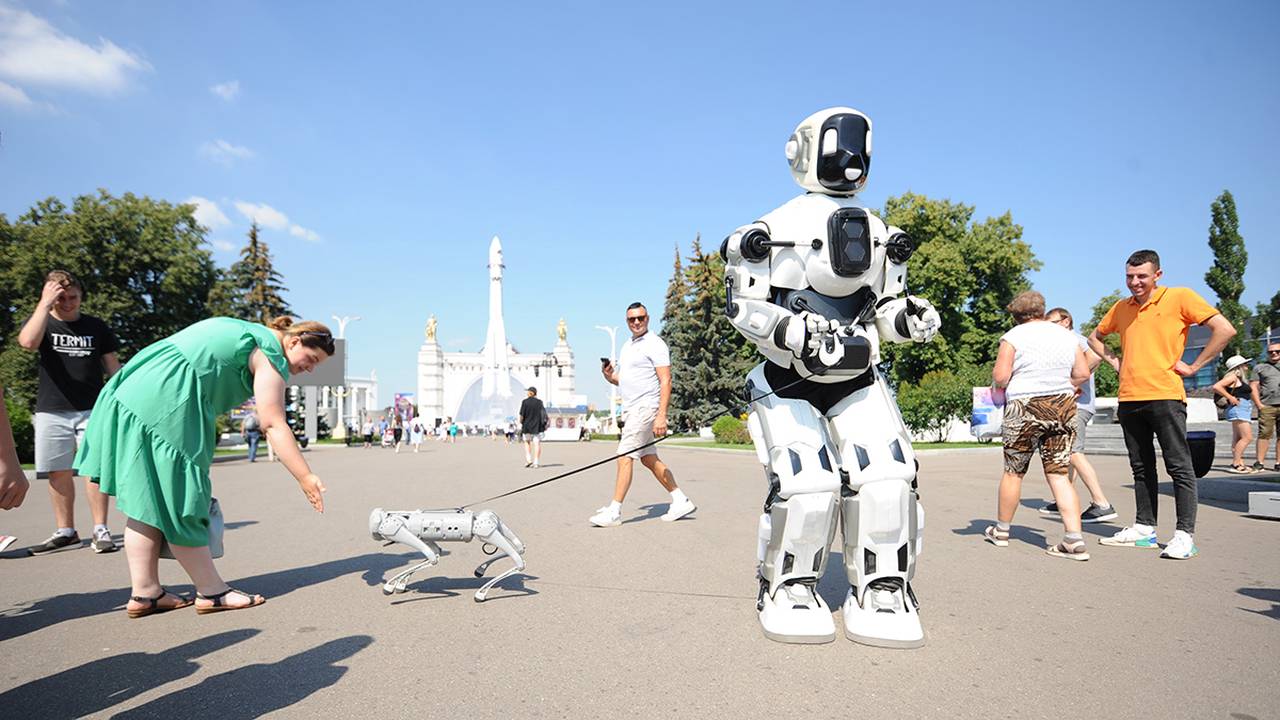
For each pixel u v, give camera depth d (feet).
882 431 12.20
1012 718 8.63
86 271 103.55
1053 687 9.57
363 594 14.56
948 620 12.52
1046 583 15.01
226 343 13.52
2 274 100.53
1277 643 11.23
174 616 13.11
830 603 13.80
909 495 11.95
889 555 11.86
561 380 306.96
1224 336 17.03
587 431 159.12
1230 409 40.29
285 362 14.06
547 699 9.25
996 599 13.79
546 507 27.40
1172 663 10.39
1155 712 8.76
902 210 137.59
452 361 316.19
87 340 20.15
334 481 41.63
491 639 11.66
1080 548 17.16
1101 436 58.65
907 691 9.48
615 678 9.97
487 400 265.95
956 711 8.82
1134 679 9.81
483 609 13.39
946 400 82.33
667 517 23.63
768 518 12.32
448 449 103.14
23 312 100.07
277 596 14.44
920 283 133.08
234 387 13.82
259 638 11.77
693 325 143.23
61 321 19.81
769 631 11.62
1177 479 17.58
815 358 11.56
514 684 9.76
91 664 10.61
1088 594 14.12
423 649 11.18
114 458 12.82
